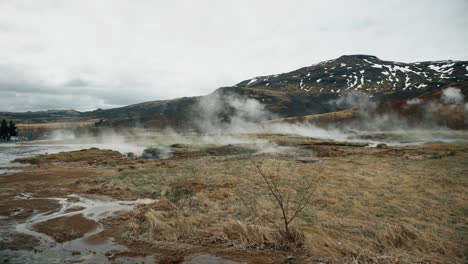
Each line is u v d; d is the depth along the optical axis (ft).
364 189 62.08
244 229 33.19
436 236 32.50
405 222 39.37
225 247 31.01
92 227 39.17
